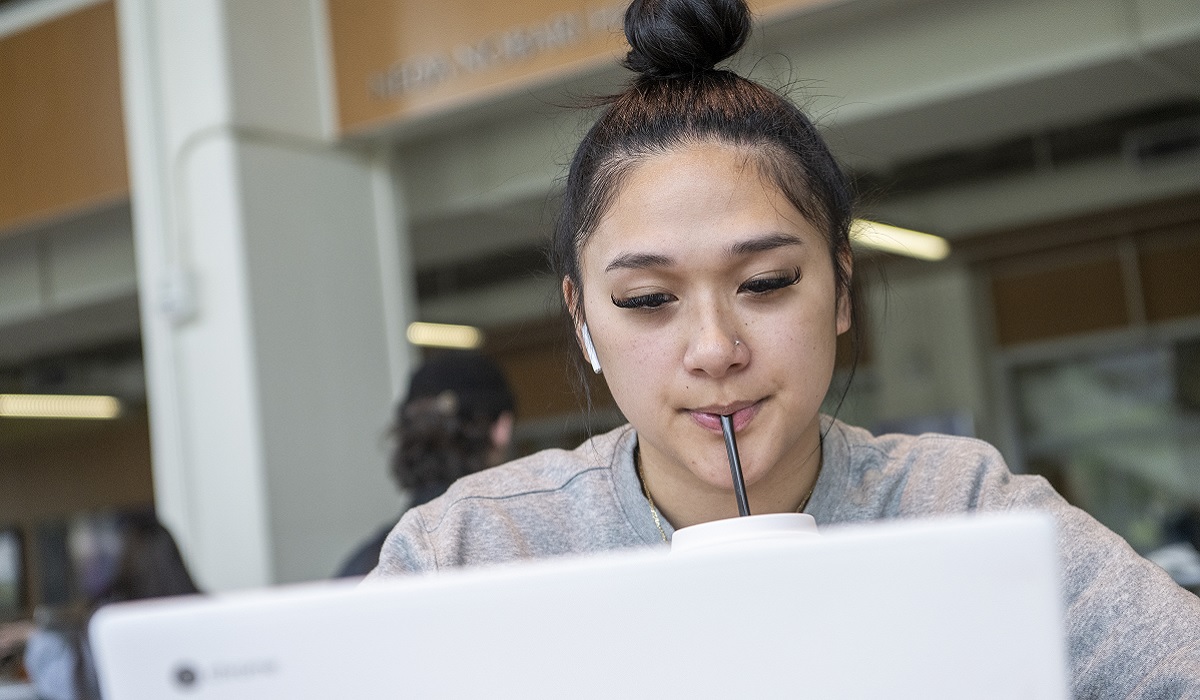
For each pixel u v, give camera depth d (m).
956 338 8.83
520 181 4.53
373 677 0.58
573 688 0.58
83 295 5.66
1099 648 0.89
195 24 4.23
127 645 0.58
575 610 0.58
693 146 0.90
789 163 0.91
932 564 0.56
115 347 8.45
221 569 4.12
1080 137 6.44
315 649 0.58
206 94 4.20
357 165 4.56
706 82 0.96
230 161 4.15
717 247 0.87
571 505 1.09
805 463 1.01
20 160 4.82
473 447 2.47
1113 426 8.46
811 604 0.57
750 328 0.89
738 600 0.57
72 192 4.68
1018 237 7.80
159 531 3.27
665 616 0.57
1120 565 0.92
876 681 0.57
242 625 0.58
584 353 1.04
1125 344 8.27
